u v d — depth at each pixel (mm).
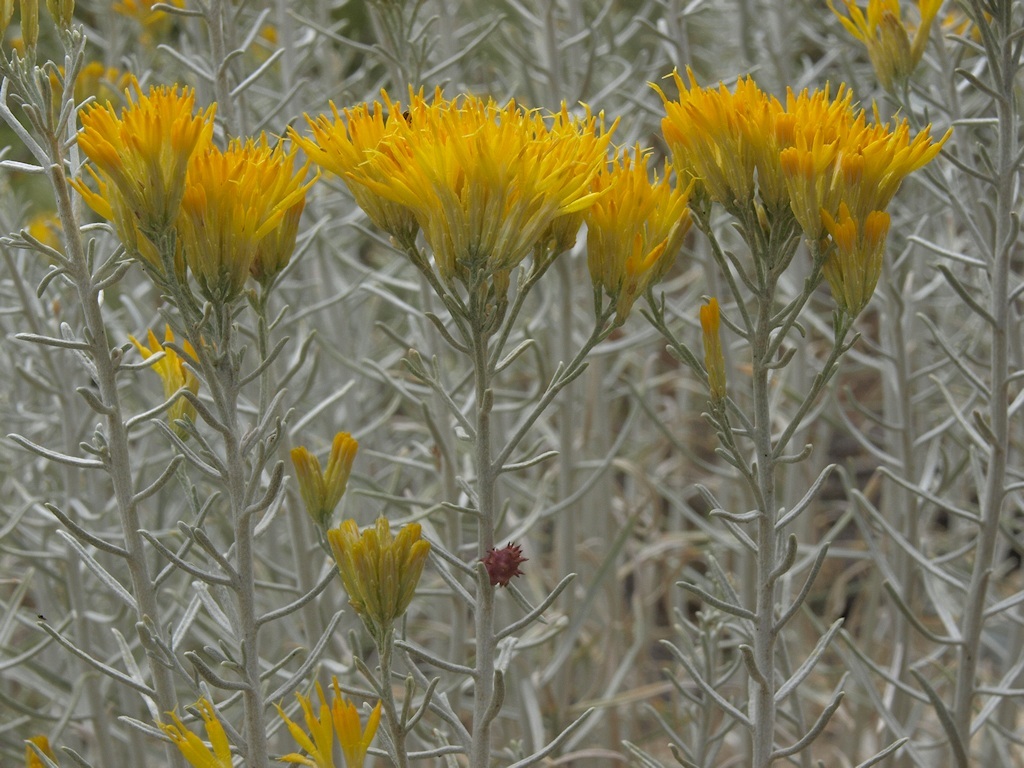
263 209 486
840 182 488
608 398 983
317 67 1210
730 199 495
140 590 515
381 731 507
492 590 499
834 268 492
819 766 568
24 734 799
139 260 487
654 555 953
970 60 760
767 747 515
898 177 490
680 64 712
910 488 571
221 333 492
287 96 639
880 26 563
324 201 956
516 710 797
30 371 767
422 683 508
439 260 485
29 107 497
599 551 945
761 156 492
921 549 682
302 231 857
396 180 481
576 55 847
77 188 485
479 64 1043
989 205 594
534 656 897
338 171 490
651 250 493
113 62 917
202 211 482
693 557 1066
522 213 482
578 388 887
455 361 1059
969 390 960
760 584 510
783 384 814
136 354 726
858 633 1106
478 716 502
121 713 771
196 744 486
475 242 483
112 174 479
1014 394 831
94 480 690
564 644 726
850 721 893
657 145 1146
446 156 480
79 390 504
